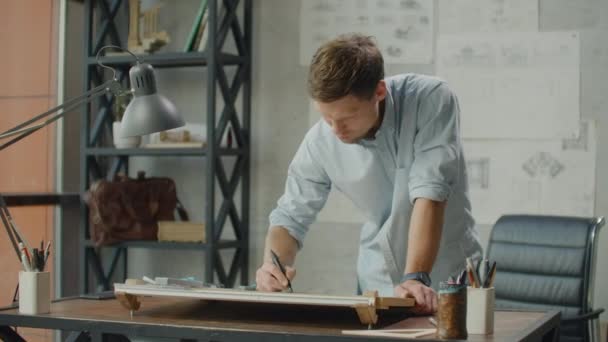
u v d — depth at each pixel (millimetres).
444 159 2236
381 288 2604
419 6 4145
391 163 2430
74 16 4586
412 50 4152
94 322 1959
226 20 4246
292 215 2553
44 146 4473
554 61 3947
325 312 2072
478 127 4051
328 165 2525
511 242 3441
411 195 2252
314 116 4340
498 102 4020
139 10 4430
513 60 4000
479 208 4055
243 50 4379
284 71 4387
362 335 1741
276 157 4406
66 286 4555
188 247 4207
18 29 4340
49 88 4496
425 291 2023
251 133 4453
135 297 2057
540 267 3350
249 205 4449
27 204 4227
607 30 3883
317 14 4316
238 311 2094
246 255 4418
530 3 3977
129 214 4309
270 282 2143
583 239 3281
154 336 1896
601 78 3893
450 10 4098
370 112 2109
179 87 4594
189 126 4461
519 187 3998
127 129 2326
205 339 1848
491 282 1850
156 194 4391
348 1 4258
